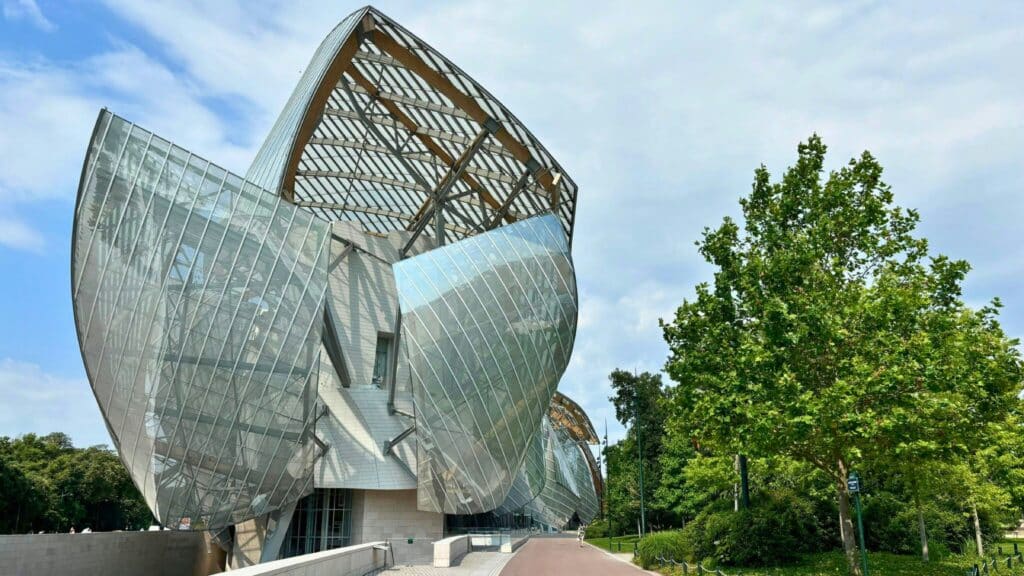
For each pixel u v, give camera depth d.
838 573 22.80
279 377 32.88
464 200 50.44
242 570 13.08
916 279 21.50
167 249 30.67
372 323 47.78
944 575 22.72
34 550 27.80
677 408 24.88
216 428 31.56
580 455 107.62
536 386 43.53
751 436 20.11
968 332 20.17
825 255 23.03
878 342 19.55
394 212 59.53
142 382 30.39
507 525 69.06
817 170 23.69
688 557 28.92
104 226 30.44
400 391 45.72
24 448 75.94
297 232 33.97
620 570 28.27
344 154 49.31
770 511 29.64
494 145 42.75
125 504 81.69
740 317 23.64
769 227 23.23
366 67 38.28
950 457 20.39
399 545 39.97
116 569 34.62
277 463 33.56
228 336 31.56
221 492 32.50
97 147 30.34
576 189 46.31
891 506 34.78
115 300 30.52
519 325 42.31
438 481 39.94
